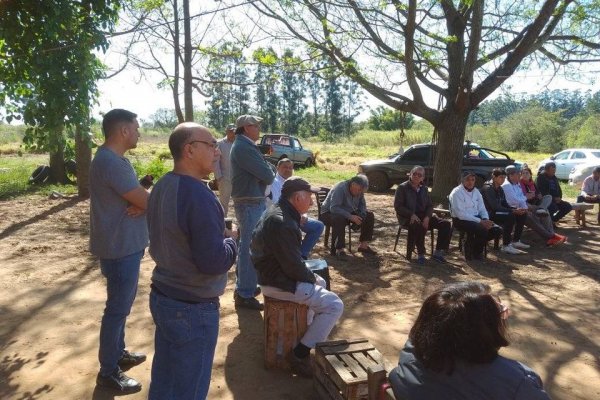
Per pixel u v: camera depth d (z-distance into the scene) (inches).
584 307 201.9
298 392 128.5
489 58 434.9
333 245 270.7
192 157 87.0
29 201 430.0
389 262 261.3
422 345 67.8
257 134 176.6
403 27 367.9
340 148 1888.5
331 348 121.3
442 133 452.8
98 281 215.9
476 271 250.8
